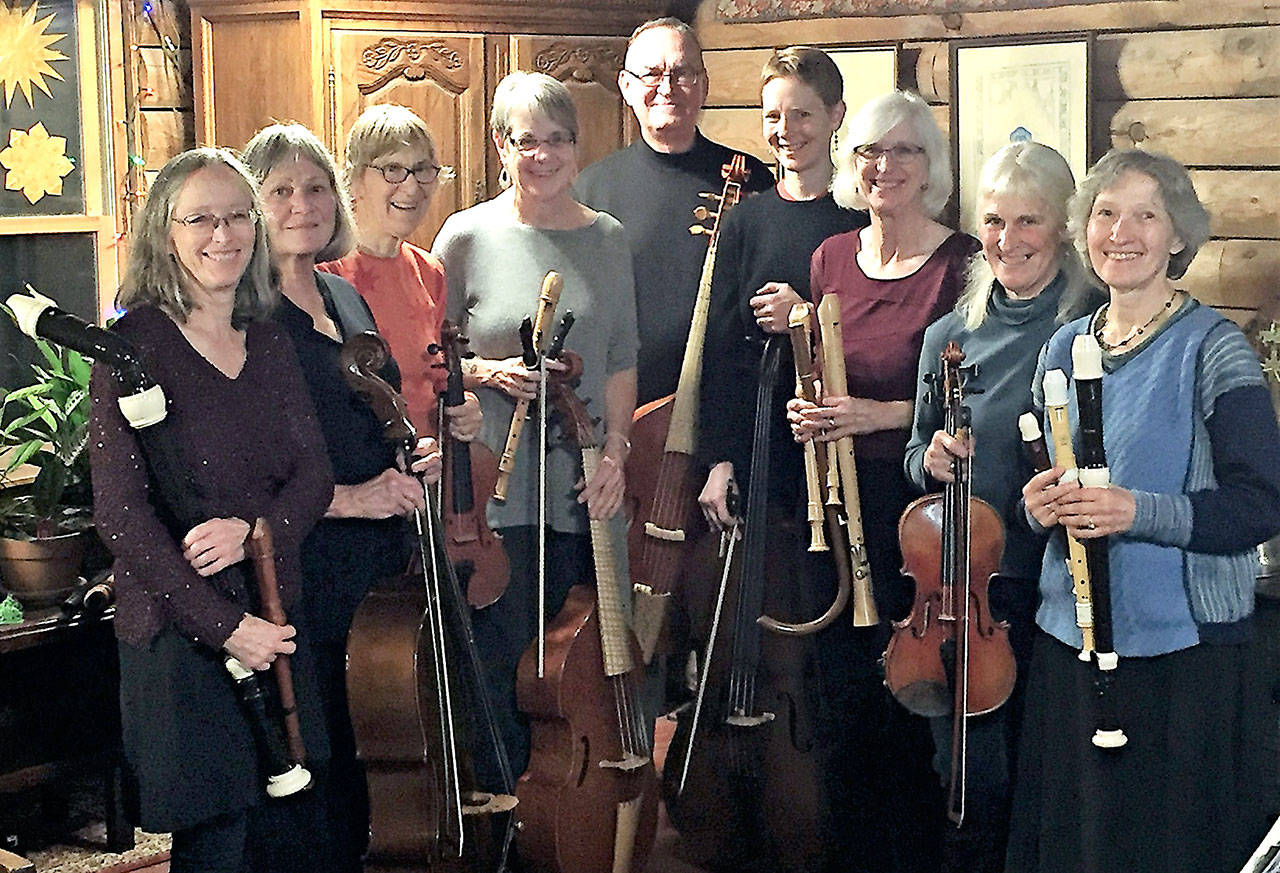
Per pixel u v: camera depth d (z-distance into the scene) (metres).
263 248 2.65
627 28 3.66
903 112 2.97
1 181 3.51
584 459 3.10
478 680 2.96
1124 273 2.60
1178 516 2.54
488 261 3.21
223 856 2.67
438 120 3.54
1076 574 2.64
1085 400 2.55
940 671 2.88
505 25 3.56
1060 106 3.06
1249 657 2.67
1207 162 2.93
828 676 3.05
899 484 3.00
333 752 2.95
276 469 2.65
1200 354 2.56
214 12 3.60
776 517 3.09
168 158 3.71
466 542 3.04
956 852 2.96
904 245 2.99
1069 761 2.71
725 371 3.14
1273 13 2.84
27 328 2.47
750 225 3.13
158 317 2.57
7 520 3.10
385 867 2.77
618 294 3.24
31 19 3.51
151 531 2.53
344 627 2.94
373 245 3.07
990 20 3.14
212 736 2.59
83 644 3.14
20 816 3.37
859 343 3.00
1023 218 2.78
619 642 3.01
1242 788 2.67
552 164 3.19
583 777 2.96
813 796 3.06
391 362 2.88
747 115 3.43
